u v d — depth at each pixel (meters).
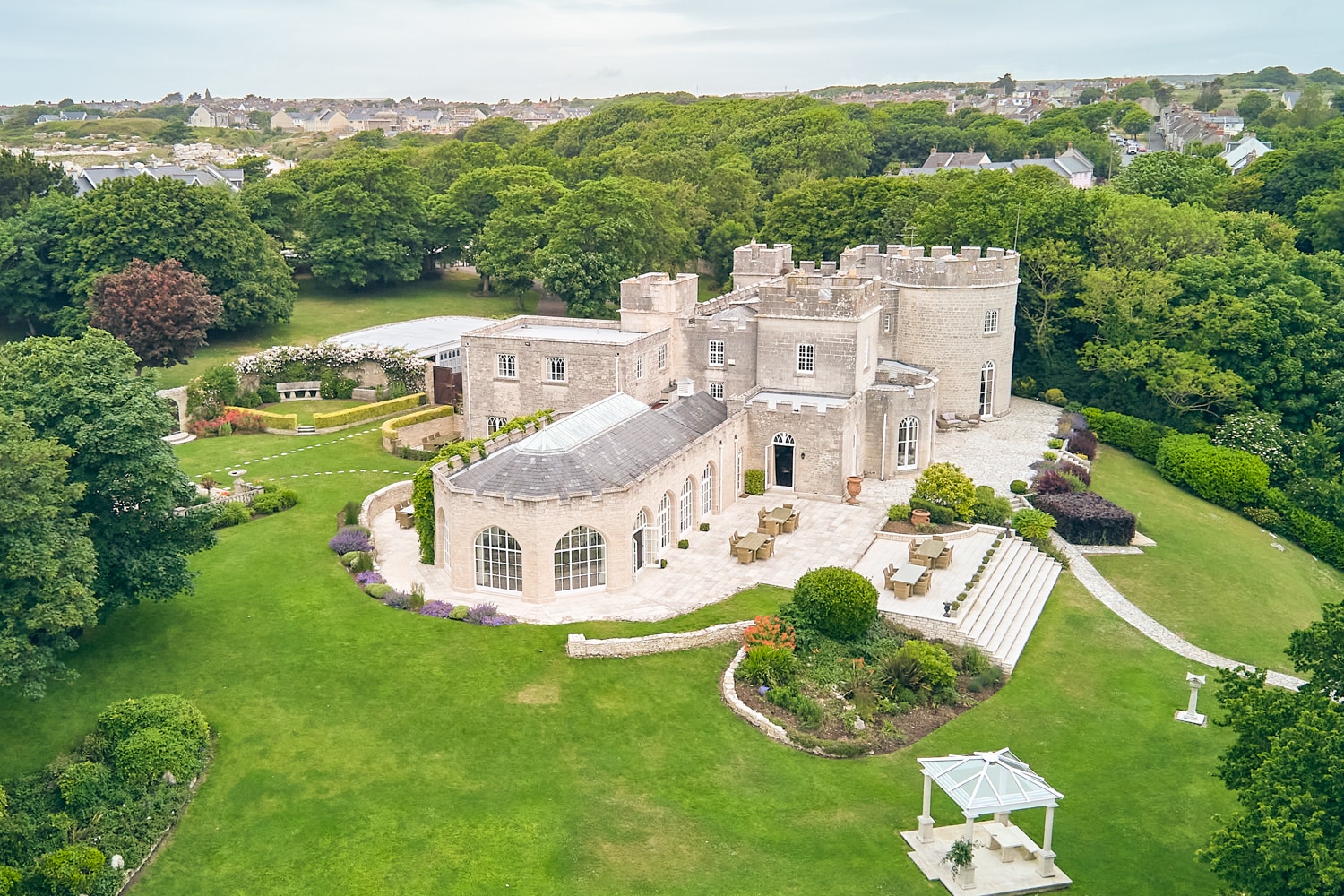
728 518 68.56
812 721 48.16
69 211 111.81
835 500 71.31
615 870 39.78
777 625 52.66
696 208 147.00
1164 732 50.06
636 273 124.12
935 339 84.94
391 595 56.78
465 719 47.69
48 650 44.03
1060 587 63.81
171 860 39.69
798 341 74.56
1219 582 66.44
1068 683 53.75
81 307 106.31
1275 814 33.44
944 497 66.81
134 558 50.56
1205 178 136.12
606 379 75.56
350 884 38.72
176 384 97.56
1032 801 39.28
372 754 45.50
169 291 94.25
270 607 56.25
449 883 38.88
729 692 49.94
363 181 134.50
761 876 39.72
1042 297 95.50
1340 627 38.31
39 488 44.50
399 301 134.62
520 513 55.22
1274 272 96.75
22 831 39.22
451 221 143.12
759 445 72.69
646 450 62.97
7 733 45.00
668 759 45.91
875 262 89.81
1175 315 92.56
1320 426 86.25
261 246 115.75
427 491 61.03
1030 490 73.12
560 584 56.88
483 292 141.38
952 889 38.97
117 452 49.22
